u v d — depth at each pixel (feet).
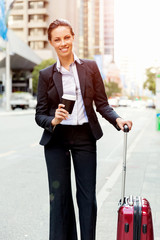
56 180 8.02
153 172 20.98
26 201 15.30
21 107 133.49
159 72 51.49
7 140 39.45
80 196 8.09
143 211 6.72
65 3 286.46
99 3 506.48
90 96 8.00
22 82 238.68
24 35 282.97
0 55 159.43
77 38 338.13
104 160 26.66
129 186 17.34
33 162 25.57
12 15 284.00
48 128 7.72
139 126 63.57
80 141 8.03
